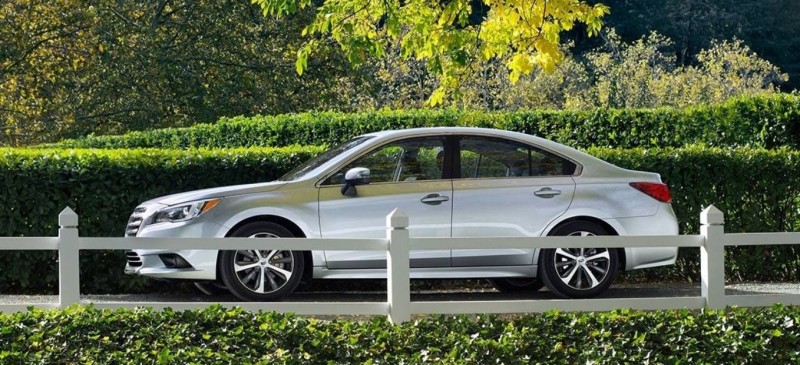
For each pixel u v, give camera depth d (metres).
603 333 9.47
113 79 32.94
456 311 9.63
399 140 11.85
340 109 37.22
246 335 9.25
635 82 53.22
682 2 67.19
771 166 14.68
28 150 13.58
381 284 13.98
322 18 13.34
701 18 67.12
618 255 12.21
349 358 8.92
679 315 10.05
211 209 11.43
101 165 13.27
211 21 34.16
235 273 11.42
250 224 11.45
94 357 8.80
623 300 9.91
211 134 22.39
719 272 9.96
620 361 9.09
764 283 14.56
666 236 9.90
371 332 9.36
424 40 13.56
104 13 32.44
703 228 9.99
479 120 19.72
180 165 13.49
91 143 23.19
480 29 13.41
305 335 9.25
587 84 52.91
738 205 14.68
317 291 13.66
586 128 19.33
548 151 12.07
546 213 11.80
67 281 9.50
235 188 11.61
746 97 17.80
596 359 9.05
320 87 35.78
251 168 13.76
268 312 9.73
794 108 17.19
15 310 9.62
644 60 54.84
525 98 49.47
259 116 23.47
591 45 65.25
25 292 13.52
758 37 68.31
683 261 14.66
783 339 9.66
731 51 58.31
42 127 33.06
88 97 33.31
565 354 9.21
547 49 12.91
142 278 13.38
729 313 10.21
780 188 14.70
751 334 9.70
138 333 9.23
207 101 33.97
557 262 11.87
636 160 14.39
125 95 33.31
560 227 11.87
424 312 9.55
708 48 66.94
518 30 13.03
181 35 34.81
